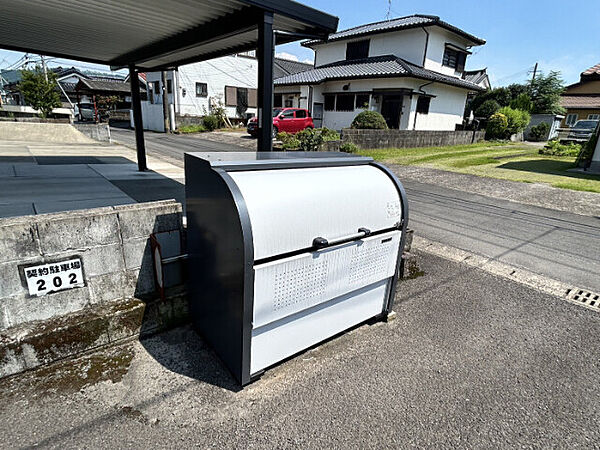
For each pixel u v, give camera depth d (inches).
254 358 73.9
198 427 63.9
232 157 84.2
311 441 62.2
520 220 211.2
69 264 78.8
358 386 76.4
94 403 67.8
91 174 243.9
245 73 867.4
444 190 287.7
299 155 98.3
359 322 96.6
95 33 174.6
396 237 94.3
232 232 66.4
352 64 692.1
